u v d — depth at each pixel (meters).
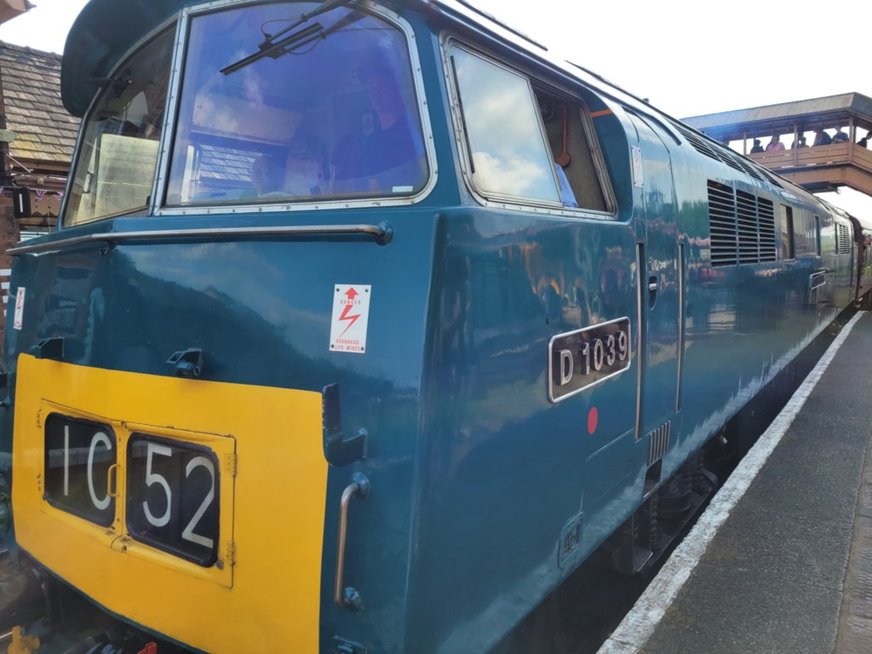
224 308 1.92
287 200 2.04
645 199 3.07
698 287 3.87
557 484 2.26
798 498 4.39
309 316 1.78
